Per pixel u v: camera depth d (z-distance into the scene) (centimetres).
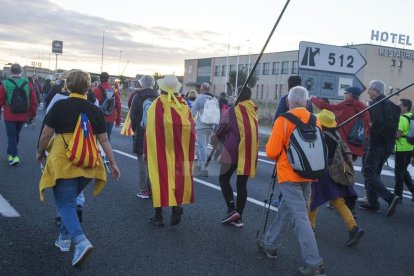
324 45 855
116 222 601
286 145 461
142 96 717
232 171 615
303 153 449
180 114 573
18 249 485
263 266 484
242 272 466
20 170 877
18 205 642
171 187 566
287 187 465
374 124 719
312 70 848
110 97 1020
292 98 477
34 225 563
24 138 1374
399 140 816
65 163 434
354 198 582
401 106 824
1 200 661
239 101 600
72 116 441
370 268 503
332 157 563
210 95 991
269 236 504
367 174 733
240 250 528
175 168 569
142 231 572
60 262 458
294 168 454
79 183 453
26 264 448
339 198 566
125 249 507
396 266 514
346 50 869
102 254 488
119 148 1305
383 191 713
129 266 461
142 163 723
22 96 903
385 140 725
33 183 776
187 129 573
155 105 571
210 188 847
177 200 568
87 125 444
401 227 679
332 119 569
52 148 443
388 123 718
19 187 743
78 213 564
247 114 605
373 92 729
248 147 600
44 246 497
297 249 544
